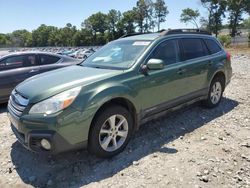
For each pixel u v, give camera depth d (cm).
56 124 335
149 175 353
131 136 428
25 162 394
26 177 359
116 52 486
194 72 525
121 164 381
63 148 345
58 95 350
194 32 579
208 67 565
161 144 439
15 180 352
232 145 434
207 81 570
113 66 445
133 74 418
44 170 373
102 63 473
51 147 338
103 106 382
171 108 491
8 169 376
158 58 462
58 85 370
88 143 374
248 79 986
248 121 539
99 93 367
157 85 447
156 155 402
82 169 372
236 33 7612
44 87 371
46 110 341
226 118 555
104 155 388
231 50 3684
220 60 605
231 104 652
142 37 503
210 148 423
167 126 512
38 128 343
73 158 400
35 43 12444
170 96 479
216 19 7694
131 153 411
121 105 408
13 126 391
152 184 334
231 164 376
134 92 411
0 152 424
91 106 357
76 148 360
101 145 380
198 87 547
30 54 741
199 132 485
